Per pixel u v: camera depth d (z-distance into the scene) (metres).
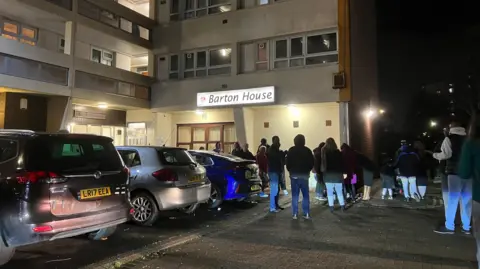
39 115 13.73
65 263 5.13
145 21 17.22
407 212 9.16
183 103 16.45
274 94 14.29
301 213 9.08
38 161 4.85
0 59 11.20
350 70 13.27
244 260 5.32
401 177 11.14
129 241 6.34
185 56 17.03
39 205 4.66
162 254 5.61
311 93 13.76
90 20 14.53
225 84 15.51
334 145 9.23
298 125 15.03
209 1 16.53
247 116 15.31
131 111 17.94
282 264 5.14
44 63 12.62
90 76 14.41
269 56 14.96
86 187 5.18
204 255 5.57
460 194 6.88
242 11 15.42
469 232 6.86
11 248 4.79
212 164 9.80
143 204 7.58
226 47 15.98
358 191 12.81
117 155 5.95
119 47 17.17
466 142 4.10
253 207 10.05
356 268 4.98
